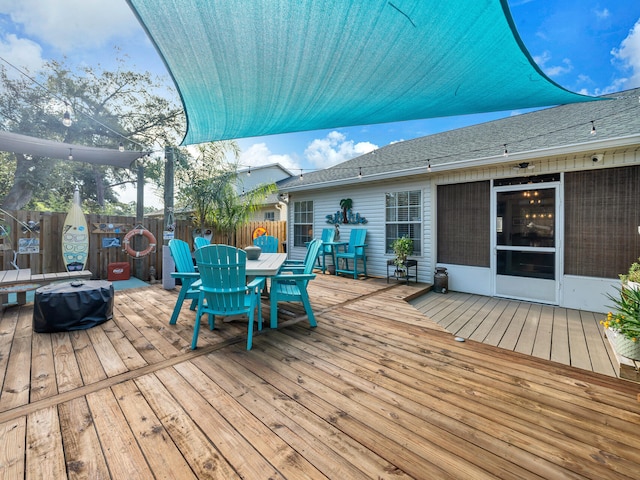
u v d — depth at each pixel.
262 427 1.59
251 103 2.76
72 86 10.01
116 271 5.83
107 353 2.51
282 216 12.36
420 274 5.92
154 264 6.47
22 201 10.47
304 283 3.28
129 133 11.24
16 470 1.29
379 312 3.82
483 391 1.98
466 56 2.00
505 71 2.16
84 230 5.32
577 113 5.84
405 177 5.97
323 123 3.60
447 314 4.04
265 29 1.74
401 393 1.94
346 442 1.49
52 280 3.97
